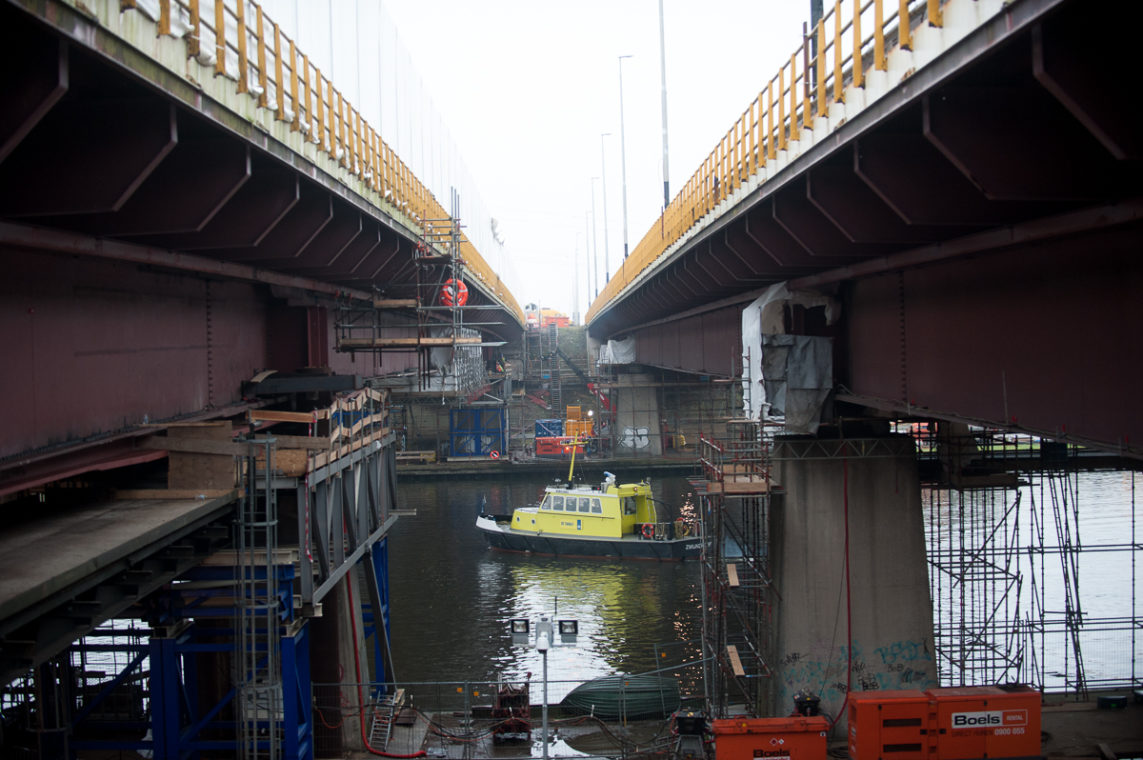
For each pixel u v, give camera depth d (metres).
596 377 103.00
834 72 13.96
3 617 8.59
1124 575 42.78
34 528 12.37
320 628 22.70
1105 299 12.59
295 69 15.32
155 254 14.86
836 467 25.80
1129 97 8.86
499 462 85.62
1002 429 15.55
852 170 16.30
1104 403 12.65
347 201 19.28
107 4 8.91
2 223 11.02
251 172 15.01
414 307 28.77
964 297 16.95
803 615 25.61
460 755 24.41
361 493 23.12
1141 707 26.95
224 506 15.63
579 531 53.53
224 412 18.64
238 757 16.34
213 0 13.26
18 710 20.67
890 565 25.61
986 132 11.27
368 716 24.45
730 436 31.16
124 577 12.37
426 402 78.50
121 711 23.80
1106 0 8.60
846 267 21.62
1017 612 29.45
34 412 12.09
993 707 20.98
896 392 20.45
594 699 29.27
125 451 14.51
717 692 26.25
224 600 16.84
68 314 13.02
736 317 32.62
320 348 24.41
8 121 8.78
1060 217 12.84
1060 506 54.91
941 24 10.13
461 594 45.38
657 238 37.50
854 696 21.59
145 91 11.00
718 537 26.38
